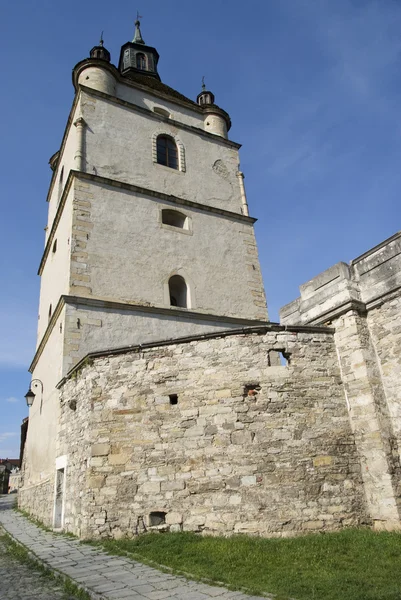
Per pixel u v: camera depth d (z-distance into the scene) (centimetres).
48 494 1258
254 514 829
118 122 2030
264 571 598
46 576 649
